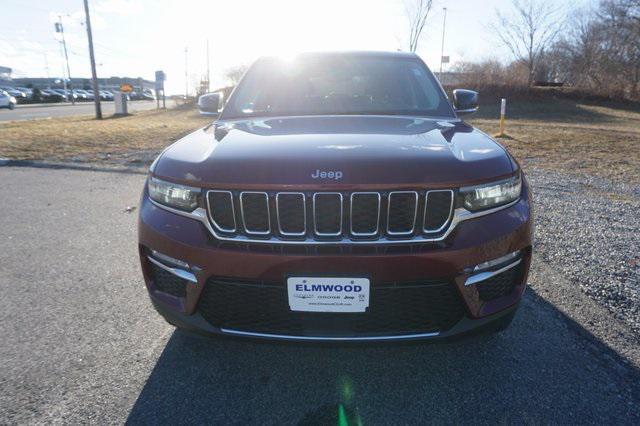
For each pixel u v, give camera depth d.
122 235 4.30
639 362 2.29
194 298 1.96
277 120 2.74
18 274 3.42
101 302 2.97
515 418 1.92
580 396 2.05
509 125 16.62
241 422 1.91
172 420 1.92
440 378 2.19
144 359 2.35
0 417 1.93
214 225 1.91
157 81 35.31
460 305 1.92
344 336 1.90
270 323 1.93
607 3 32.75
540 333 2.56
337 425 1.89
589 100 27.56
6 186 6.46
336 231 1.83
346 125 2.51
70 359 2.35
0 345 2.47
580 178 6.98
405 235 1.84
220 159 1.97
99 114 25.17
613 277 3.26
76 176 7.22
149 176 2.22
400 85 3.20
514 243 1.97
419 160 1.89
